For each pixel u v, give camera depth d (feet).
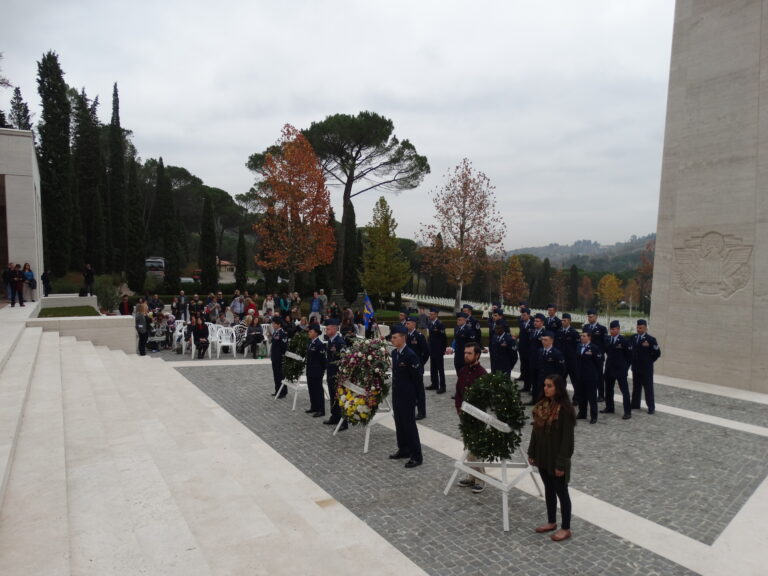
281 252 108.47
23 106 156.46
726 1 44.19
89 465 17.69
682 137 47.16
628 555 16.38
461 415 20.25
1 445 16.31
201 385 39.83
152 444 22.13
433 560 15.79
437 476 22.77
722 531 18.15
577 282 250.57
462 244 110.83
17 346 35.27
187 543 13.11
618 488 21.91
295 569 13.08
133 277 131.23
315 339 32.37
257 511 16.17
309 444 27.07
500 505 19.85
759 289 41.81
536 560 15.92
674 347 47.47
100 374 33.24
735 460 25.53
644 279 217.56
